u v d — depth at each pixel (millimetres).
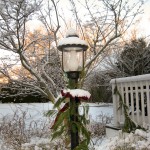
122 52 11875
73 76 3342
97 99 15625
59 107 3539
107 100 15609
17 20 5297
